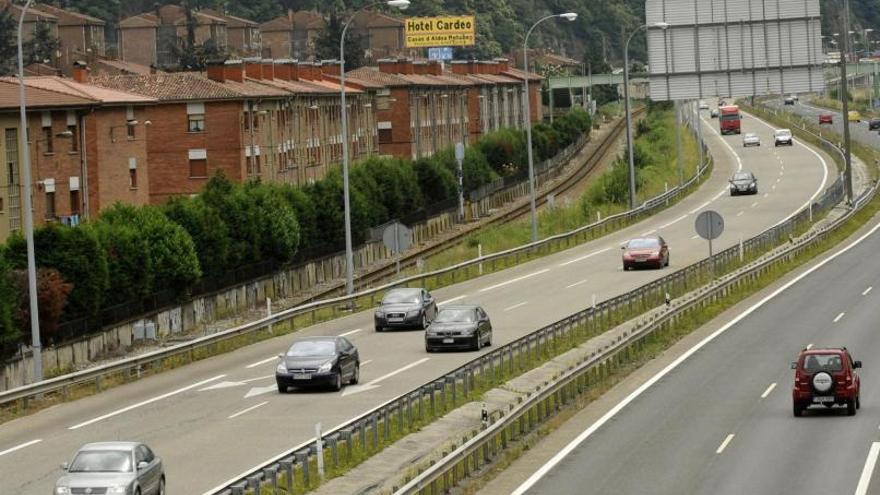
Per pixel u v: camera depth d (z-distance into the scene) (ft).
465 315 349.82
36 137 499.51
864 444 222.48
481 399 270.26
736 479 200.54
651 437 236.43
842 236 589.32
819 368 249.75
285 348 365.61
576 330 356.59
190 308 479.00
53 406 287.48
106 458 185.16
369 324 409.90
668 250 544.62
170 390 302.04
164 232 459.73
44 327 383.24
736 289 442.91
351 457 213.46
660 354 339.77
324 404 273.95
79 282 407.64
